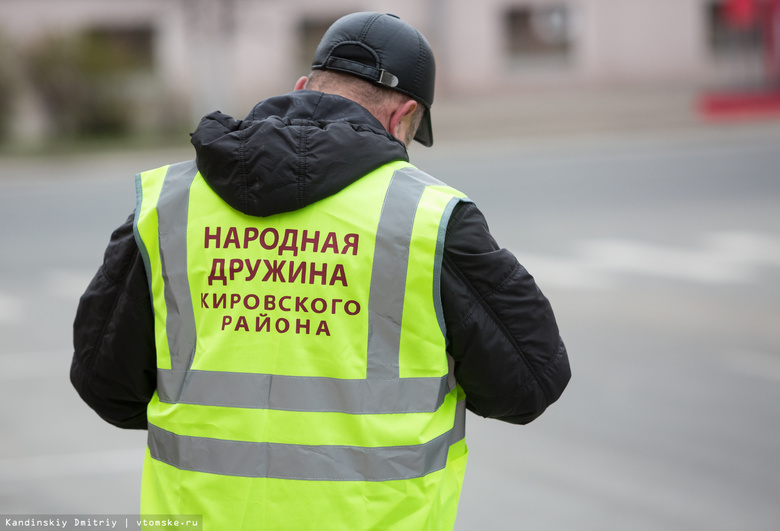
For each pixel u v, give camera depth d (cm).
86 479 1114
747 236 2608
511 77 7125
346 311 418
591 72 7144
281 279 423
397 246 416
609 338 1683
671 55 7119
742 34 7056
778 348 1591
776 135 4856
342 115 442
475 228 425
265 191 418
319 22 6850
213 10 5806
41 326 1873
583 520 962
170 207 446
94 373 466
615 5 7100
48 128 6034
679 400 1338
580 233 2733
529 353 432
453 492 442
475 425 1265
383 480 411
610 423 1251
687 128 5391
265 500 413
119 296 457
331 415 415
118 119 6006
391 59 455
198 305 435
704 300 1952
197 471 423
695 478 1063
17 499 1054
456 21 7038
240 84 6738
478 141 5331
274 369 420
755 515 966
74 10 6631
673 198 3256
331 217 422
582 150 4719
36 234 2975
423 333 418
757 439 1178
